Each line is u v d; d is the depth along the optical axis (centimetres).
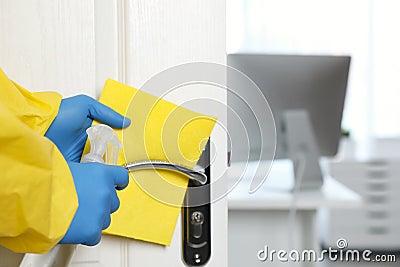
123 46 72
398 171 414
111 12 72
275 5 402
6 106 51
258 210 231
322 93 237
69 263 71
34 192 48
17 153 47
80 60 71
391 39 422
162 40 72
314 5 408
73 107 65
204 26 73
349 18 416
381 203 415
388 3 419
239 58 226
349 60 236
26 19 70
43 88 71
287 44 404
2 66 70
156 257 72
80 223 56
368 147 429
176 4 72
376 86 427
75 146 66
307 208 220
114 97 70
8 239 52
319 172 235
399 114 427
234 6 397
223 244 74
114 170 60
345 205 215
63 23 71
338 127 244
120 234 70
